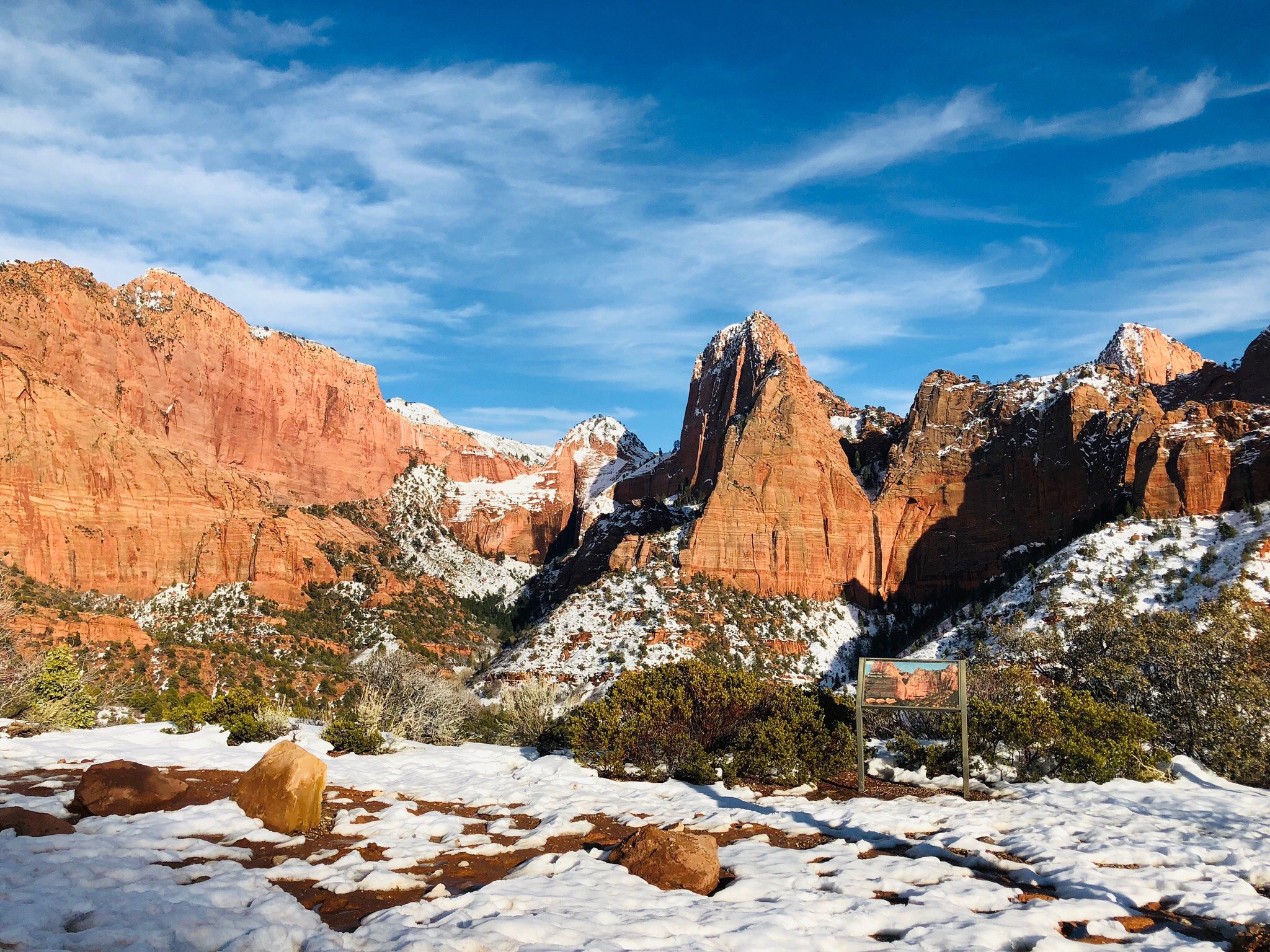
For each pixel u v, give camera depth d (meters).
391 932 9.16
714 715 22.17
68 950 8.16
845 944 9.32
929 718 25.66
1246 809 16.00
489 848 13.37
